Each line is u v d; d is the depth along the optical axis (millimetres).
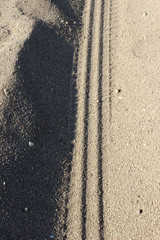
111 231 1342
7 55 1806
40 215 1379
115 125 1637
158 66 1778
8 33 2008
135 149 1524
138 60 1856
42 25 2041
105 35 2078
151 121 1579
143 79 1752
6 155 1444
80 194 1441
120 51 1959
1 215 1320
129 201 1391
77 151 1570
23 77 1718
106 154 1551
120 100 1722
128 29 2068
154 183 1402
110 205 1403
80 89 1806
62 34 2068
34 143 1539
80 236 1340
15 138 1500
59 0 2279
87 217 1385
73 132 1638
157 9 2145
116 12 2223
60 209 1408
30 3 2219
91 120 1671
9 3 2234
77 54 1993
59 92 1780
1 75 1702
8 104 1581
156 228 1302
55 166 1515
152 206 1352
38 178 1461
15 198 1378
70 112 1712
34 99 1672
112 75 1850
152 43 1925
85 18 2217
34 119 1596
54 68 1878
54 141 1591
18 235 1314
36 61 1846
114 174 1481
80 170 1508
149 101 1652
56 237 1342
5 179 1396
